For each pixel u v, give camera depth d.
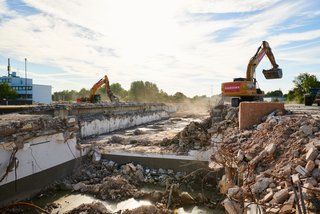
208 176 12.11
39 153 11.26
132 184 12.15
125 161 14.35
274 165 7.10
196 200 10.16
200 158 12.71
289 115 10.41
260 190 6.24
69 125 13.61
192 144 14.17
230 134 11.28
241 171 7.80
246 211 5.87
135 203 10.16
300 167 6.21
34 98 52.69
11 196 9.81
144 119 34.69
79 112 22.39
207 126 15.02
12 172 9.87
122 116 27.77
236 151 9.21
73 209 8.82
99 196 10.84
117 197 10.59
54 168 12.13
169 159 13.55
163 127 29.39
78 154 14.05
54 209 9.71
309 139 7.40
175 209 9.57
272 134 8.76
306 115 10.09
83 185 11.55
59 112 20.09
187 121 37.81
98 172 13.38
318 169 5.89
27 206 9.95
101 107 26.02
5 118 11.97
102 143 17.33
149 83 76.50
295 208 5.02
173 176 13.02
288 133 8.26
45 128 11.87
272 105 11.29
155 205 9.40
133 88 74.88
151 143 16.56
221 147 10.05
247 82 15.28
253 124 11.20
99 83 32.16
